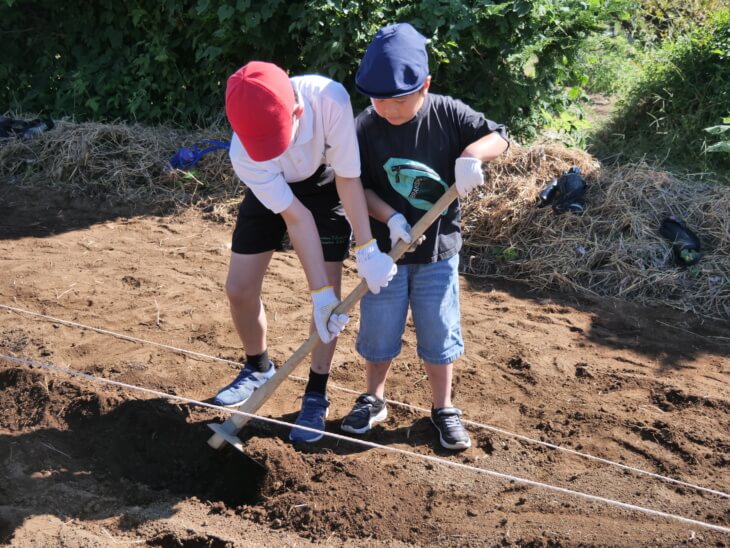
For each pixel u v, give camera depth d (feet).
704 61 23.62
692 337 14.79
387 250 10.69
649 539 9.42
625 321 15.34
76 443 11.51
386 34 9.43
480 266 17.56
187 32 23.07
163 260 17.42
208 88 24.00
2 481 10.62
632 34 29.60
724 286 16.15
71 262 17.17
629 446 11.33
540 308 15.83
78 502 10.32
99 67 24.13
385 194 10.48
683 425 11.73
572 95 22.71
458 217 10.86
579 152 20.06
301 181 10.48
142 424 11.51
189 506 10.32
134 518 9.95
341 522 9.85
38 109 24.75
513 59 20.39
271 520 10.00
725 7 29.76
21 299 15.35
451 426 11.16
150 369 12.96
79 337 13.96
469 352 13.91
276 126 8.57
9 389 12.36
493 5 19.63
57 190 20.80
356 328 14.60
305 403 11.46
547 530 9.62
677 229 17.24
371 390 11.62
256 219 10.78
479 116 10.30
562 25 21.16
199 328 14.48
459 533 9.64
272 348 13.79
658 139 23.53
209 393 12.44
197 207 20.18
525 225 17.90
